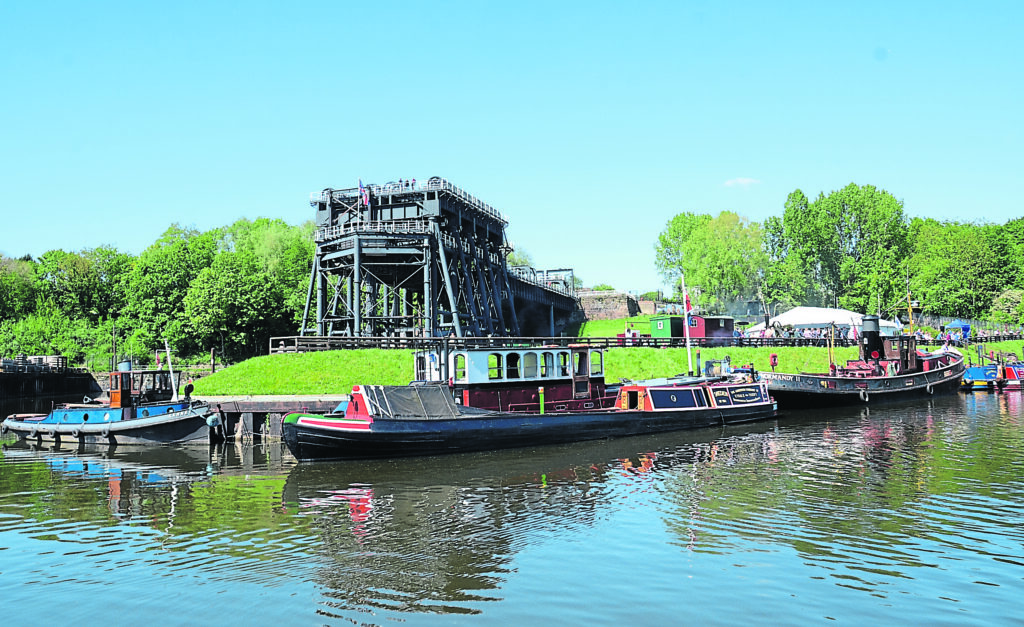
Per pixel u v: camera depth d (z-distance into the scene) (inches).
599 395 1694.1
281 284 4173.2
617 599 665.0
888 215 5039.4
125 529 921.5
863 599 657.0
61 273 4938.5
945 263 4896.7
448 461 1320.1
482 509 978.1
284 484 1167.0
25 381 3432.6
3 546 855.7
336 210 2842.0
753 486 1083.3
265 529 904.9
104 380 3890.3
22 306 4709.6
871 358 2452.0
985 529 850.8
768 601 655.1
